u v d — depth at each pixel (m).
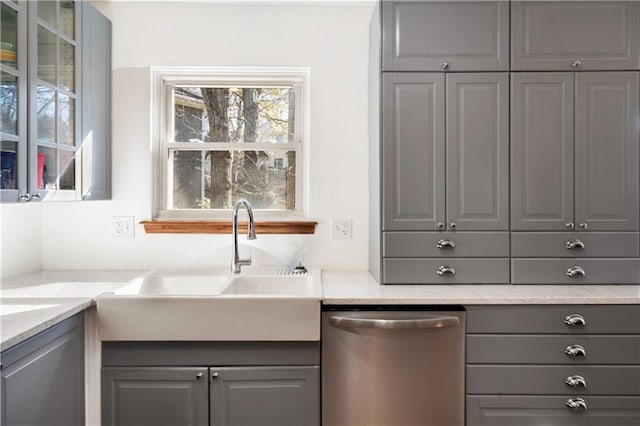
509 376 1.67
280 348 1.65
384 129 1.89
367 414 1.65
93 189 2.03
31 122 1.57
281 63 2.23
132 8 2.21
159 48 2.22
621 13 1.89
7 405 1.19
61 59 1.77
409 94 1.89
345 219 2.25
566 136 1.89
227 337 1.62
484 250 1.90
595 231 1.90
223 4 2.22
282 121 2.34
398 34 1.89
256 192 2.33
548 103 1.89
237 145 2.31
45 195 1.67
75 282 1.92
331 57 2.24
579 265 1.90
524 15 1.89
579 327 1.67
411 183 1.90
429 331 1.65
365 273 2.19
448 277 1.91
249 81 2.32
